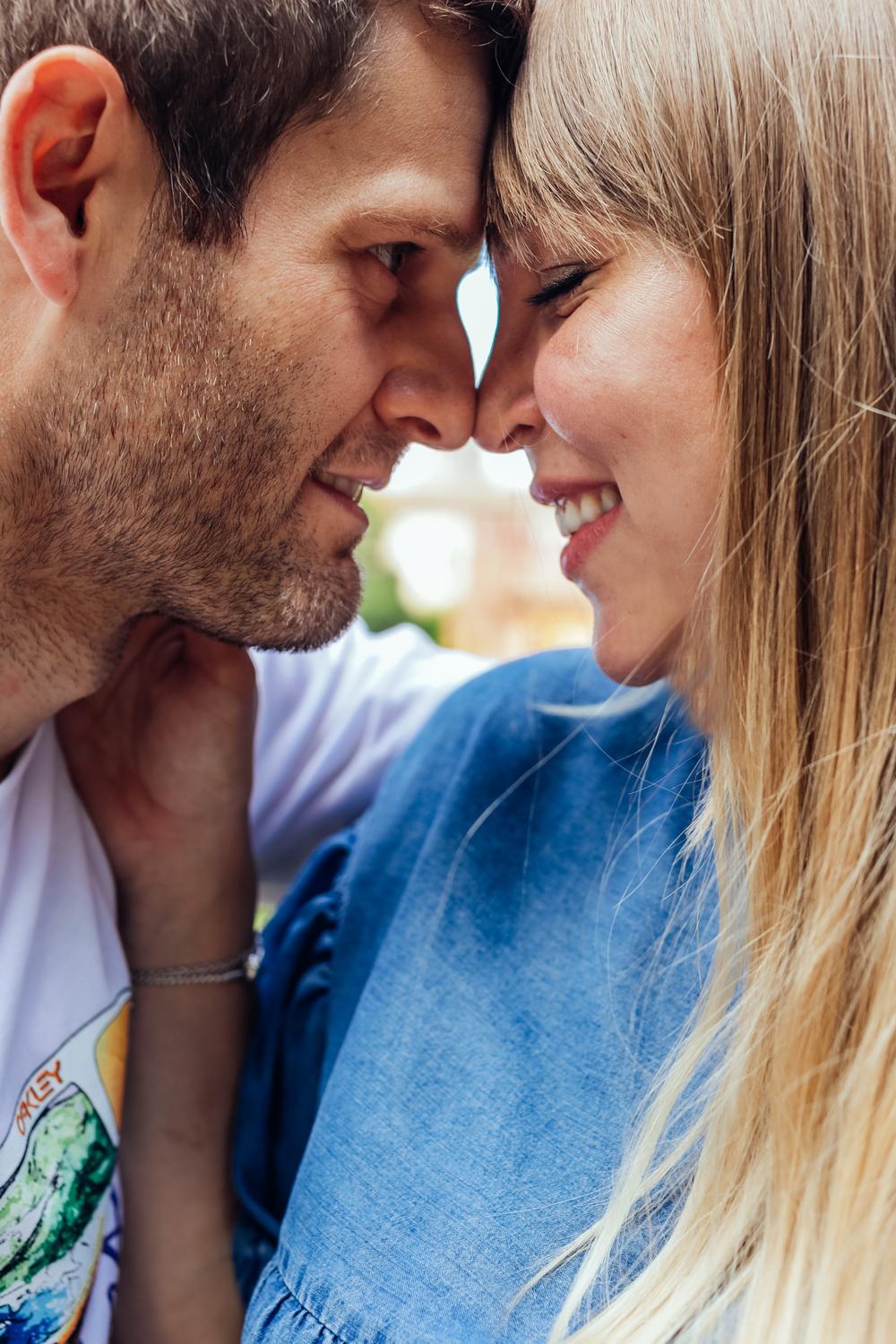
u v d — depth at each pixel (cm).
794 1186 69
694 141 73
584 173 77
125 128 79
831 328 71
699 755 93
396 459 94
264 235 82
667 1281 70
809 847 75
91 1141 92
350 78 79
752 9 72
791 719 75
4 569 86
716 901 86
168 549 87
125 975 99
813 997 71
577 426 79
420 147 82
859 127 69
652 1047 82
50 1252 87
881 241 70
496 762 101
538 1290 74
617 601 86
